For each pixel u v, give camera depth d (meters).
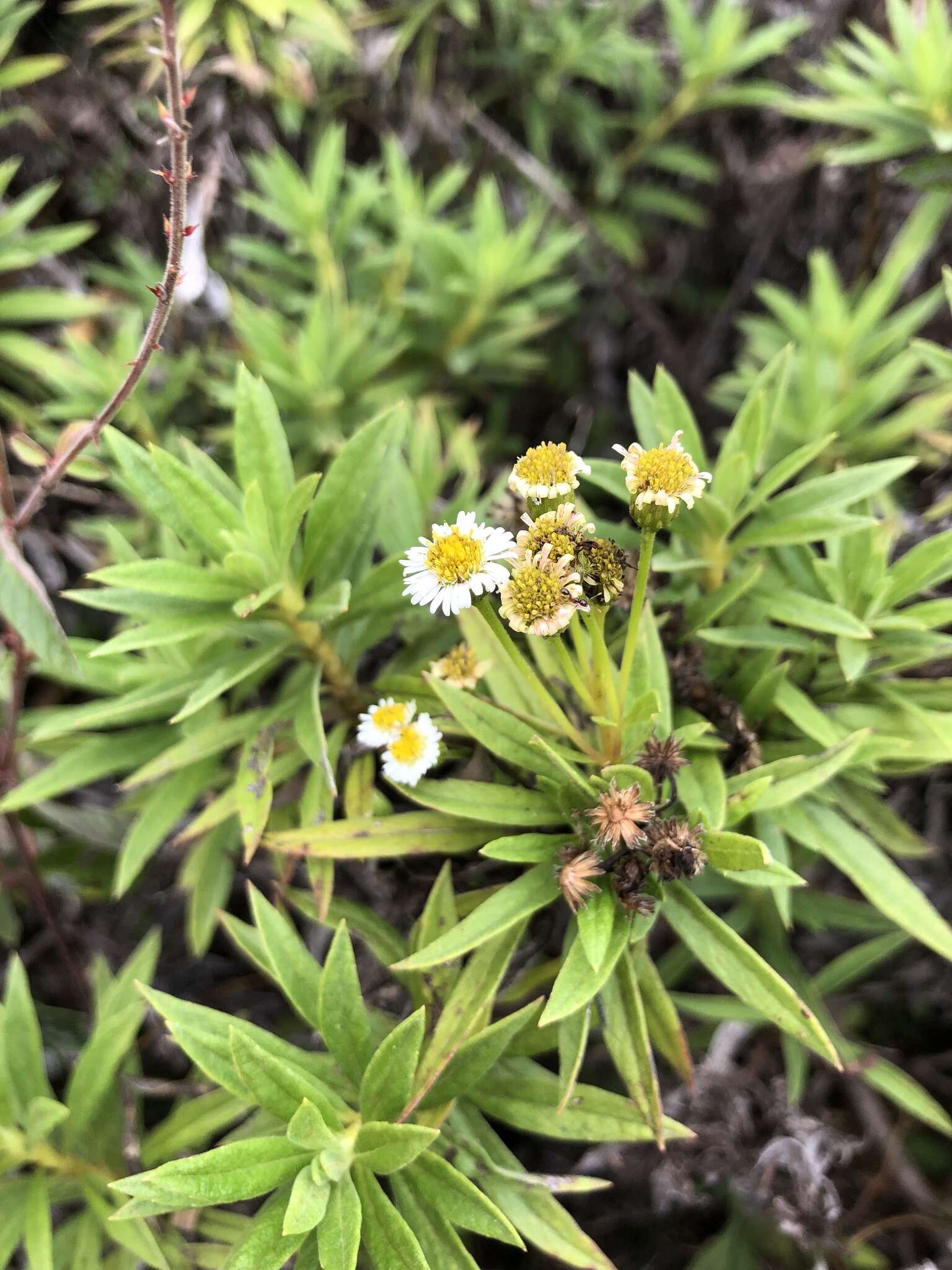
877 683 0.18
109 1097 0.19
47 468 0.17
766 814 0.17
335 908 0.17
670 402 0.18
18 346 0.24
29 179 0.29
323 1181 0.13
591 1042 0.23
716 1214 0.24
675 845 0.13
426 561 0.13
